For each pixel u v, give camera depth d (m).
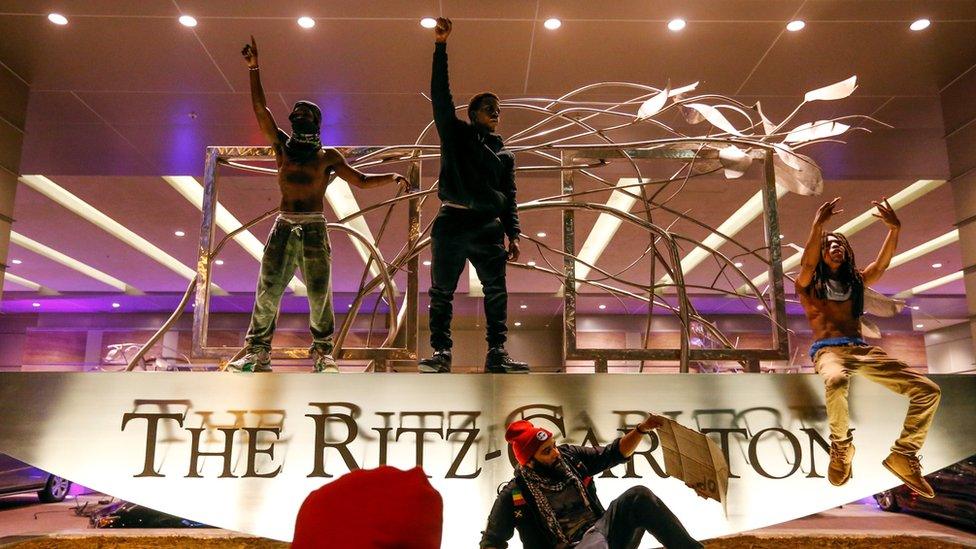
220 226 12.43
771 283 5.27
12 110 7.48
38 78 7.48
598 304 17.94
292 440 4.05
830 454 4.18
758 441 4.21
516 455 3.39
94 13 6.41
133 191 10.75
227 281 16.56
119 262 15.00
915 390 4.12
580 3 6.30
